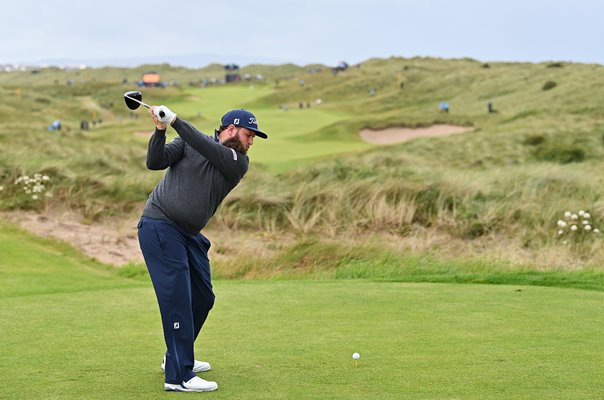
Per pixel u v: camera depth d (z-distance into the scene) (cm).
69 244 1666
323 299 894
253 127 555
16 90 11919
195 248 567
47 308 840
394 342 658
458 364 575
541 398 480
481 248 1662
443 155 4147
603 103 6569
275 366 577
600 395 486
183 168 546
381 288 986
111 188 2059
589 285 997
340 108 10450
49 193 1959
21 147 2880
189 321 534
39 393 504
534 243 1661
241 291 963
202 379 530
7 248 1509
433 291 953
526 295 915
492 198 1972
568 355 601
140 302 884
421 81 11975
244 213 1917
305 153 4797
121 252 1662
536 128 4800
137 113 10444
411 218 1827
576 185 2108
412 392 498
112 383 531
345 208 1880
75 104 10788
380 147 4672
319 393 499
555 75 10138
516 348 628
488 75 11519
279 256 1449
